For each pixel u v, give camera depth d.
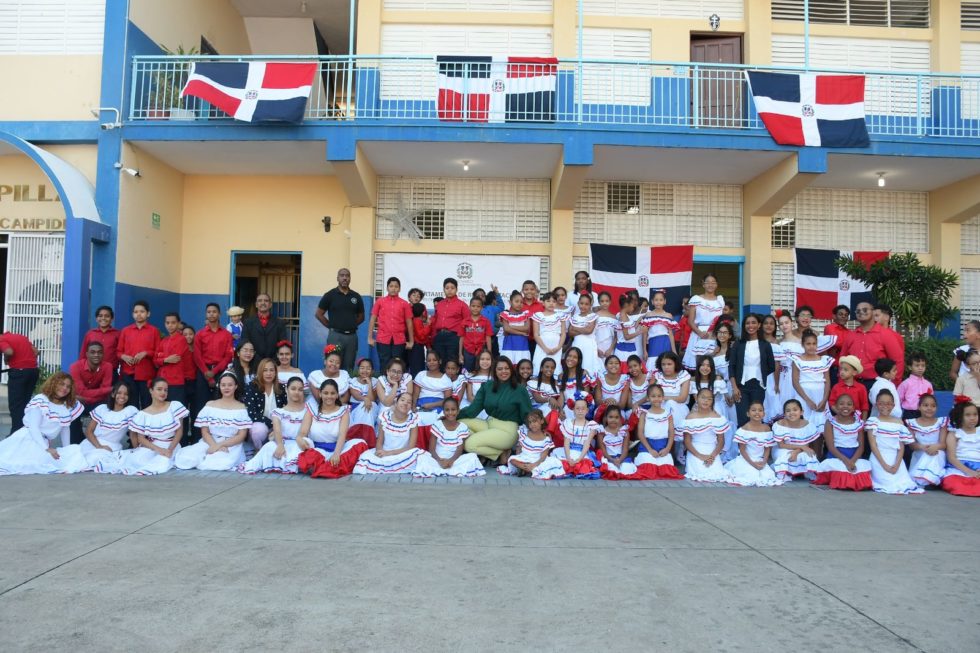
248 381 7.26
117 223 9.30
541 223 11.06
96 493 5.41
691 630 2.92
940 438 6.48
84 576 3.44
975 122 10.88
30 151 8.91
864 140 9.53
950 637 2.88
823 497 5.90
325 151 9.88
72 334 8.61
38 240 9.70
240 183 11.07
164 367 7.43
